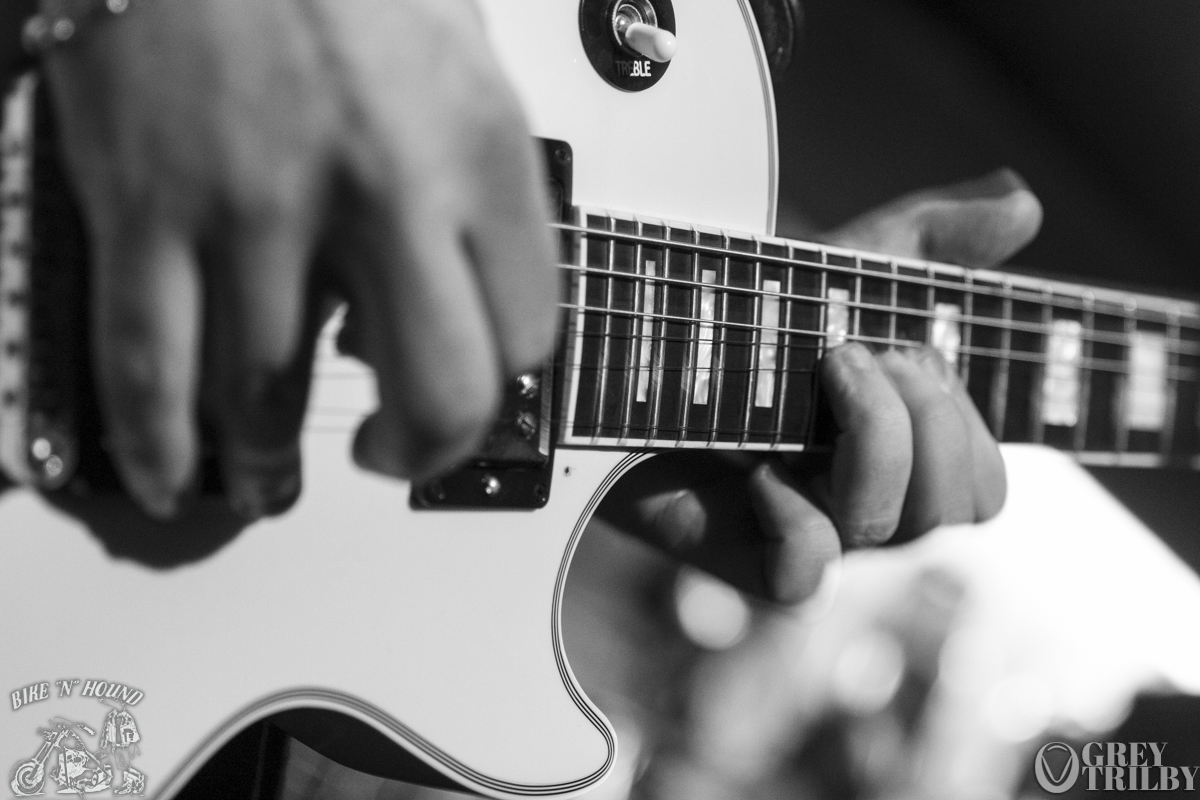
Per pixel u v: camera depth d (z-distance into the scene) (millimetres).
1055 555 846
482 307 561
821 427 680
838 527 692
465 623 622
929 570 839
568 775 634
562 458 636
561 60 639
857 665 832
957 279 705
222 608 596
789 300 668
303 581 603
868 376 672
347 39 541
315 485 603
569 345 632
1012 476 838
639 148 651
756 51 667
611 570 813
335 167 542
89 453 578
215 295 547
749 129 668
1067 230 915
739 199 668
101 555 585
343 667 607
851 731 827
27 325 572
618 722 800
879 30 906
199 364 553
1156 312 750
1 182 568
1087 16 897
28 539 579
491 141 552
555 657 633
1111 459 748
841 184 903
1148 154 912
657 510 712
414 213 544
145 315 545
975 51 916
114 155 541
